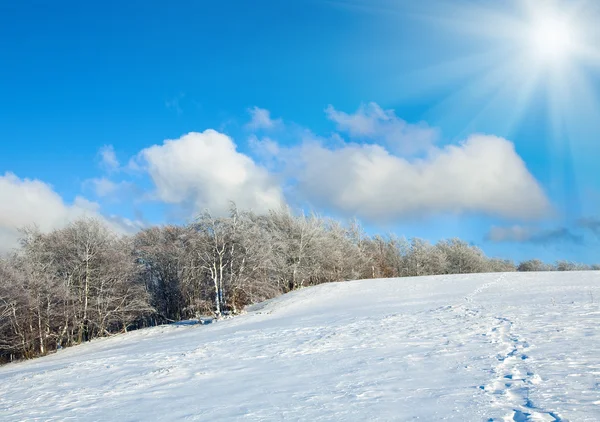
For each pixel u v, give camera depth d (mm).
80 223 40062
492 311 19781
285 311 34062
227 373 12016
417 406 6699
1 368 28766
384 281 43750
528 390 6801
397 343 14078
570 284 32688
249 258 40781
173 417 7777
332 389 8617
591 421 5137
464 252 75062
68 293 36438
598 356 8953
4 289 33812
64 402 10297
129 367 14977
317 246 51875
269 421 6770
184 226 44562
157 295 51844
